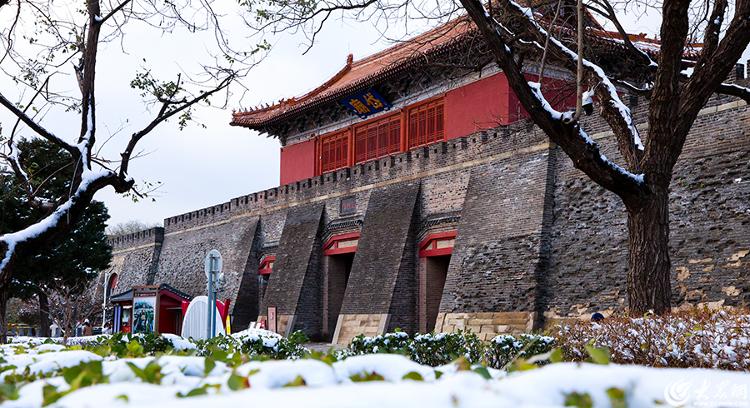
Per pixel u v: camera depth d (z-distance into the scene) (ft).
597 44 65.72
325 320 136.98
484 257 102.12
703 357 34.60
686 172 82.28
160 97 52.24
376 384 8.20
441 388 8.03
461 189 112.16
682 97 48.98
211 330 72.74
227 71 52.80
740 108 78.59
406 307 116.98
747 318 36.96
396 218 121.39
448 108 122.11
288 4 53.01
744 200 76.18
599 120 94.02
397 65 119.96
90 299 181.27
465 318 101.45
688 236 80.28
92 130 52.26
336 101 141.49
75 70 53.31
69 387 11.30
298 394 7.45
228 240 166.81
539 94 46.98
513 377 9.28
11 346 26.91
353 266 126.21
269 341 50.72
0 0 49.11
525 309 93.76
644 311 47.98
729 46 46.60
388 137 136.67
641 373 9.32
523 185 100.27
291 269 141.49
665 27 45.65
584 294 88.89
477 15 45.98
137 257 202.69
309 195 145.48
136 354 21.20
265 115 162.81
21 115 50.03
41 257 123.44
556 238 94.99
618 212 88.17
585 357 41.22
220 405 7.06
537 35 53.78
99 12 51.85
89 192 50.49
